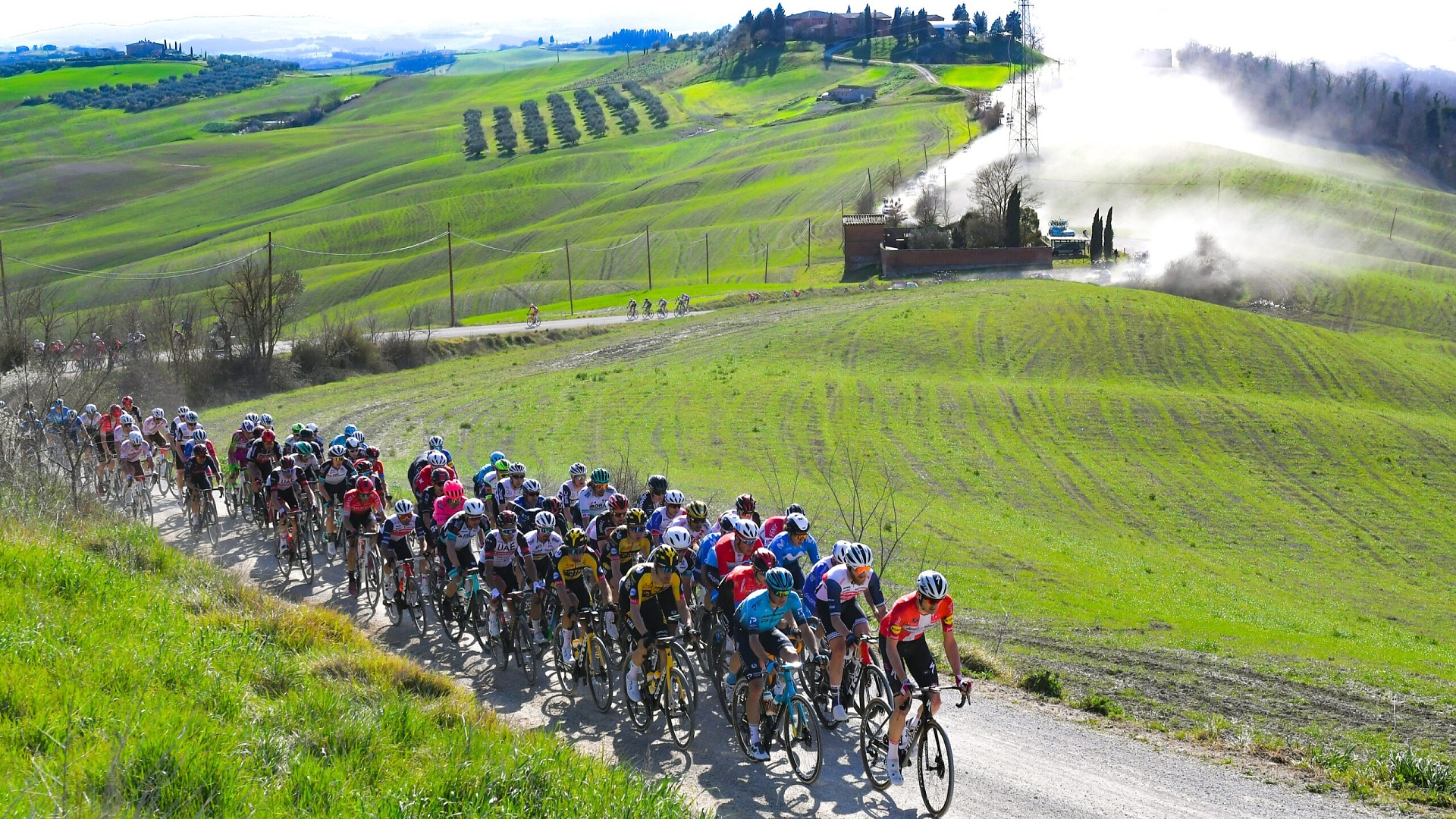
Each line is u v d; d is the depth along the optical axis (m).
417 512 15.89
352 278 155.25
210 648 10.34
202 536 20.89
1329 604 30.06
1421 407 61.28
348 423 47.59
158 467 25.16
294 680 10.19
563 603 11.99
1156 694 13.46
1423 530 39.91
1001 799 9.43
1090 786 9.82
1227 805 9.48
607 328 81.56
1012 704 12.48
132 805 6.51
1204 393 60.19
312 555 18.61
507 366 68.25
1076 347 68.69
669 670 10.83
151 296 146.88
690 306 92.44
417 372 67.44
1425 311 106.56
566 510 14.52
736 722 10.41
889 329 72.31
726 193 188.00
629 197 193.12
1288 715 12.88
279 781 7.46
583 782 8.19
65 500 18.58
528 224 188.00
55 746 7.05
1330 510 41.97
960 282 96.62
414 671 11.67
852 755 10.59
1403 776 10.26
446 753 8.63
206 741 7.61
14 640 9.07
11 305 68.19
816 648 10.20
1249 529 39.09
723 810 9.29
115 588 11.90
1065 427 51.53
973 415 52.44
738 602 10.70
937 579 8.91
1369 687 15.19
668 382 57.09
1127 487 43.16
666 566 10.71
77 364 53.06
